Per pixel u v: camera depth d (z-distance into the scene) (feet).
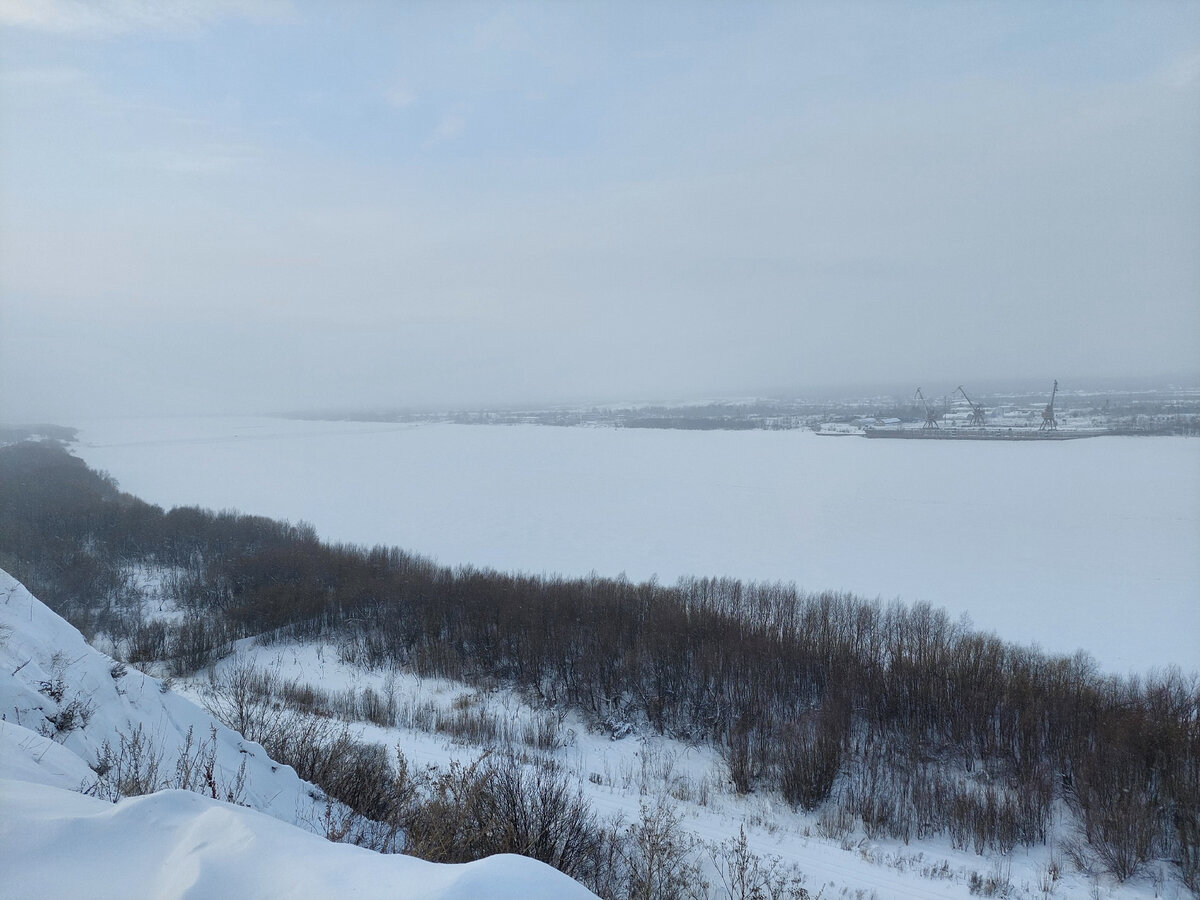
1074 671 135.95
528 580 214.48
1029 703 112.37
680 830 69.97
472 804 45.44
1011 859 80.33
